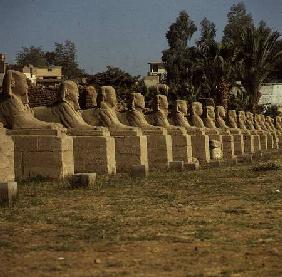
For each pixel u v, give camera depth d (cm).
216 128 5212
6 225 1403
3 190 1745
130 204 1766
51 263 1023
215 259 1051
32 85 3562
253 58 7888
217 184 2402
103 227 1366
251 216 1540
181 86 8194
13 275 942
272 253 1096
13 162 2253
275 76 12350
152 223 1421
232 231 1322
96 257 1068
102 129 2895
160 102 3931
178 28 10894
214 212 1609
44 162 2462
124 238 1236
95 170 2872
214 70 7594
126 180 2547
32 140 2472
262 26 7981
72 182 2225
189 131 4294
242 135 5659
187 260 1042
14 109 2538
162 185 2344
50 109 2919
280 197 1950
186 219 1484
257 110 8394
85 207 1695
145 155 3234
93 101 3312
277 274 945
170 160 3594
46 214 1562
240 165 3784
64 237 1254
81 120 2939
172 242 1198
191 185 2356
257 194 2041
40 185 2270
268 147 7625
